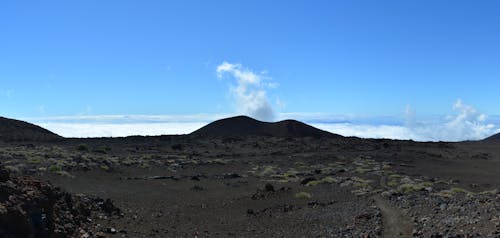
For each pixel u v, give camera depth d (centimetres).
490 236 1603
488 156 8706
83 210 2194
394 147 9275
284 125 14025
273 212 2942
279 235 2191
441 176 5741
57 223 1748
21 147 6969
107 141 8900
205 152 8119
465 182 5069
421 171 6259
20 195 1590
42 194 1773
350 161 7306
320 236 2116
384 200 3088
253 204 3331
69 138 9381
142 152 7525
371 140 10412
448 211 2238
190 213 2839
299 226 2405
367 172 5875
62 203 1994
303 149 8825
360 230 2136
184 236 2106
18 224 1429
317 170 5956
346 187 4244
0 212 1381
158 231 2156
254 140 9988
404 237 1925
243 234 2225
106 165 5162
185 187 4331
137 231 2105
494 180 5334
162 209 2905
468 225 1845
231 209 3114
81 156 5569
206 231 2262
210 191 4153
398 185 4431
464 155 8669
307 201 3356
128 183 4234
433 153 8712
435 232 1862
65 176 4028
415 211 2444
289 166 6756
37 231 1552
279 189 3956
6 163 4294
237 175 5444
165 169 5659
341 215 2600
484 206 2127
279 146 9331
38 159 4769
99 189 3622
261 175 5566
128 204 2970
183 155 7412
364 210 2658
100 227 2048
